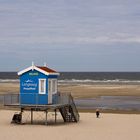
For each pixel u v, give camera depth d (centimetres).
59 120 5522
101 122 5353
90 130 4588
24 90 5066
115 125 5050
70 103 5272
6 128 4681
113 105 8262
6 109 7150
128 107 7912
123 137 4153
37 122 5272
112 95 10800
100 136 4194
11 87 13900
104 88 13538
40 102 5003
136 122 5378
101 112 6906
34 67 5003
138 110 7319
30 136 4112
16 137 4047
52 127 4797
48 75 4975
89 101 9125
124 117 5959
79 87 14038
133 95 10856
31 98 5031
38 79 5006
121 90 12606
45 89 4991
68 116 5356
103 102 8912
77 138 4047
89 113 6550
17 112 6341
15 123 5103
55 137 4081
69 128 4731
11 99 5125
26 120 5469
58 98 5244
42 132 4384
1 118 5684
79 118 5712
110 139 4034
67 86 14750
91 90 12538
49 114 6131
